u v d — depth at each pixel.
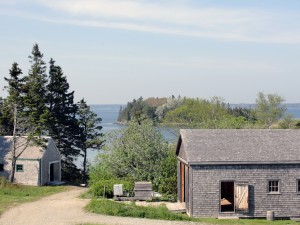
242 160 31.17
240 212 31.16
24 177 51.22
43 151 52.12
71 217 26.50
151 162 41.41
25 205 31.06
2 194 38.53
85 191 41.47
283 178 31.67
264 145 32.75
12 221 25.55
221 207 33.28
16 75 51.78
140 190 35.38
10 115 52.78
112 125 184.25
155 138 43.16
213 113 85.31
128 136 43.28
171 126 71.94
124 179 41.41
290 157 31.75
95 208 28.61
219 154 31.52
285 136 34.03
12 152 50.62
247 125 63.97
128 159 42.03
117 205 29.09
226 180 31.17
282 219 31.42
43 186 50.06
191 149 31.80
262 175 31.47
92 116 66.00
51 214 27.47
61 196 38.78
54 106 64.19
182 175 35.19
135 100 153.12
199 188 30.95
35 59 63.03
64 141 64.38
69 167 65.19
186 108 85.75
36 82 62.16
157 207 30.14
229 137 33.47
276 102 92.81
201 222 26.94
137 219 26.20
